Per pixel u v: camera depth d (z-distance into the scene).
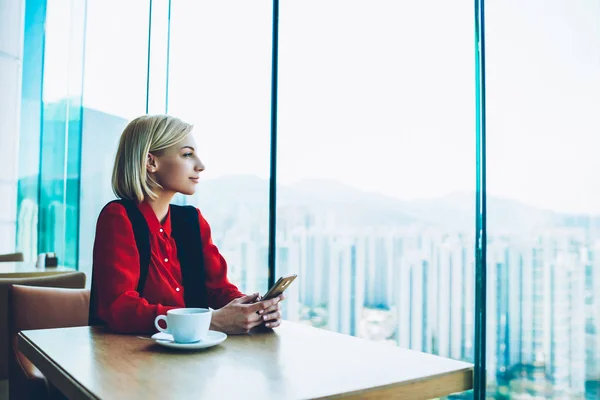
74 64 3.61
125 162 1.35
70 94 3.63
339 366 0.90
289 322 1.30
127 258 1.27
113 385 0.77
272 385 0.78
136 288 1.30
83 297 1.74
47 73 3.81
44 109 3.79
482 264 1.58
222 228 2.55
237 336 1.13
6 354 1.91
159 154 1.36
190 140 1.39
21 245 3.96
